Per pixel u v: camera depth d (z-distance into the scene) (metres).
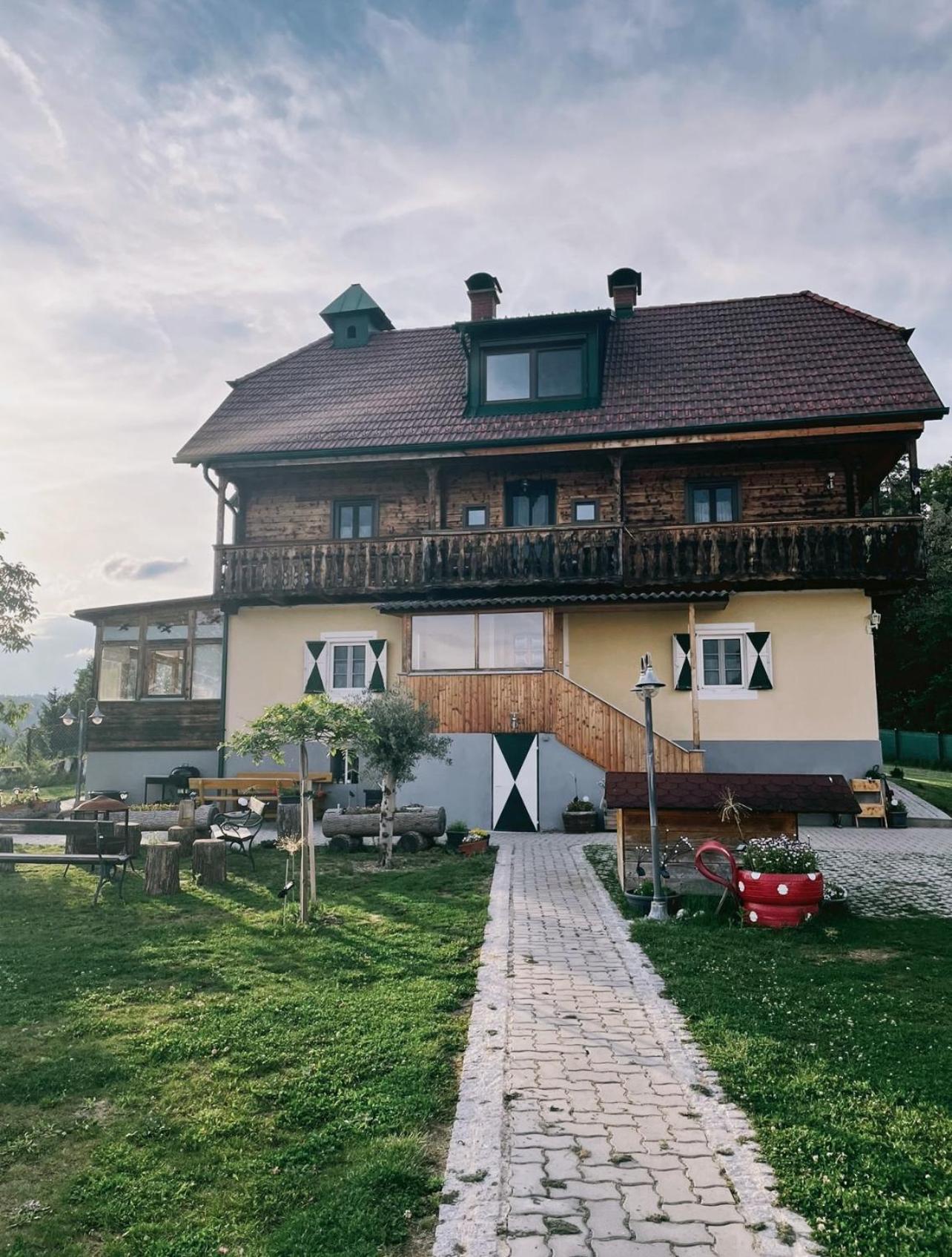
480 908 9.93
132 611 21.12
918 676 33.06
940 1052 5.74
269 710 9.78
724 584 18.02
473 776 16.97
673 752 16.27
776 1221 3.88
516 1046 5.87
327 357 24.05
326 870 12.38
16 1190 4.30
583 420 19.05
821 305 21.59
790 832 10.42
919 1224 3.83
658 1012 6.56
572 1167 4.34
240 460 19.98
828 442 17.89
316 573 19.48
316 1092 5.25
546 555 18.44
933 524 32.94
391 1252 3.75
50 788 28.77
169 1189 4.28
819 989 7.05
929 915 9.73
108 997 6.91
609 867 12.48
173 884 10.88
